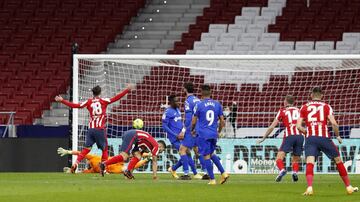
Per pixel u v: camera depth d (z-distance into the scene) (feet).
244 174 194.59
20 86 276.62
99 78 253.24
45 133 224.74
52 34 310.24
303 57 188.44
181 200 100.89
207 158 137.59
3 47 304.71
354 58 186.39
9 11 324.60
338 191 121.39
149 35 309.42
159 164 200.64
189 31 305.32
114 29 311.06
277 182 151.64
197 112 136.98
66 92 276.62
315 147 113.80
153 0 330.75
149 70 248.93
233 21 306.55
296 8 307.78
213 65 246.06
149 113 216.33
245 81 240.94
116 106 242.58
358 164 196.13
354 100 228.63
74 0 328.49
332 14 302.86
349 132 212.23
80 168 199.41
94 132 174.09
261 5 313.53
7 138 207.21
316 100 115.55
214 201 99.71
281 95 238.07
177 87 246.88
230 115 212.64
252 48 288.92
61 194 111.04
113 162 159.84
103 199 102.12
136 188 124.88
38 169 205.87
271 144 197.67
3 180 153.89
